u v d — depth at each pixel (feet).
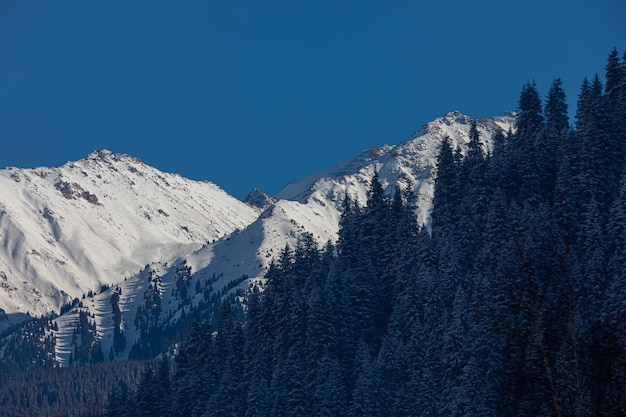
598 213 538.06
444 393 536.83
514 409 123.03
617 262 288.10
